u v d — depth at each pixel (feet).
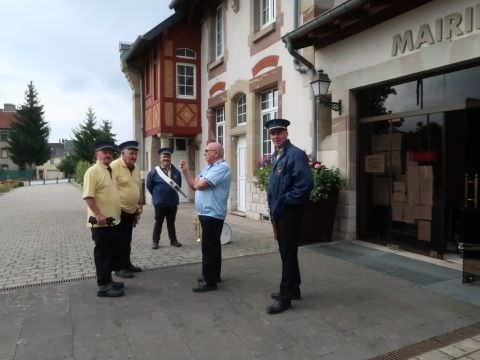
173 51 44.32
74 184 133.49
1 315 13.05
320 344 10.81
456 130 17.88
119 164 17.08
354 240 22.82
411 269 17.25
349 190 22.63
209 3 42.09
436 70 18.03
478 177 16.99
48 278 17.13
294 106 27.61
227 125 38.63
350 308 13.11
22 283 16.43
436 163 18.69
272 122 13.47
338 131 23.17
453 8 16.90
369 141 22.30
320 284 15.51
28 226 32.83
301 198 12.71
